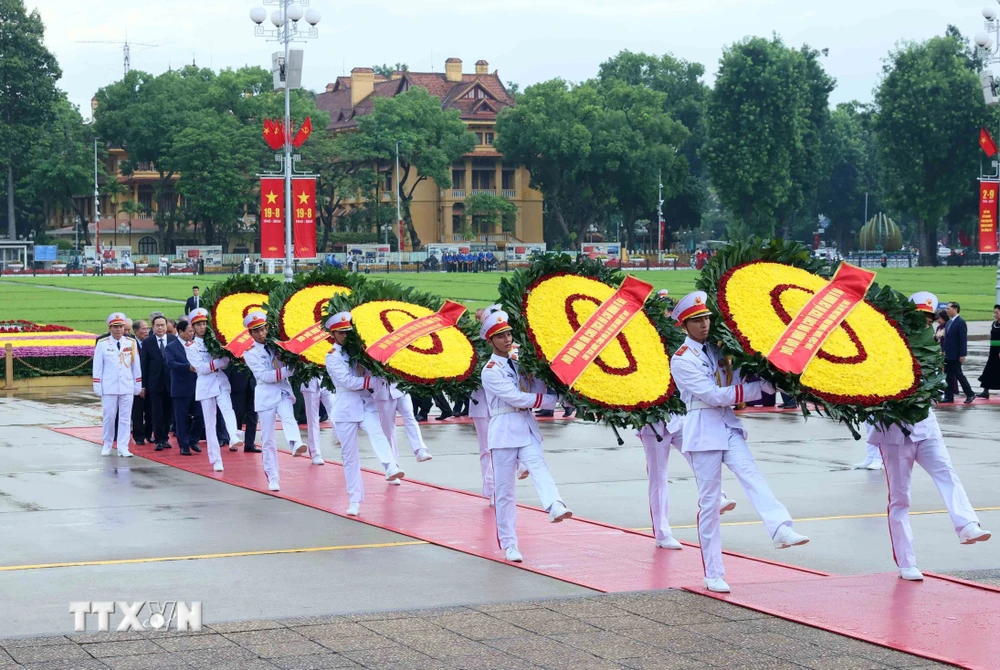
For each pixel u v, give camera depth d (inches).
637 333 437.4
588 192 4347.9
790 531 372.2
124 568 420.2
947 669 297.9
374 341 521.3
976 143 3705.7
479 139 4549.7
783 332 379.6
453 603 369.4
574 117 4222.4
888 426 381.4
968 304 2064.5
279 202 1544.0
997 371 965.8
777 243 404.8
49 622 347.9
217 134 4023.1
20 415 927.7
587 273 462.9
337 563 427.8
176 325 751.1
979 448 716.0
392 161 4252.0
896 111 3735.2
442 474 638.5
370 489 591.8
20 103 4347.9
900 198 3850.9
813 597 367.9
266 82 4291.3
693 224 4852.4
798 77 3964.1
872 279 387.2
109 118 4367.6
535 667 299.9
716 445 380.5
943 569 414.3
